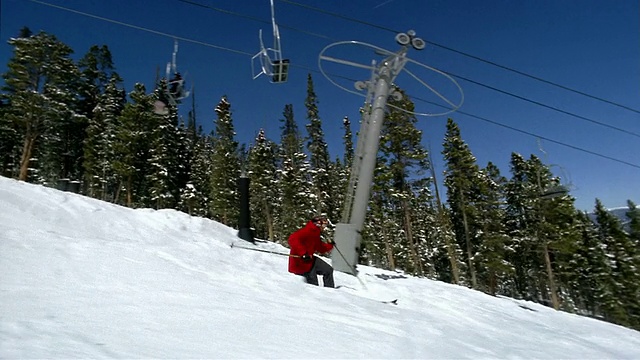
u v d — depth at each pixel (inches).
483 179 1253.1
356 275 369.4
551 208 1171.9
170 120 1364.4
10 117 1175.0
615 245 1475.1
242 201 509.7
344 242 380.2
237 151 1557.6
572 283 1455.5
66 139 1469.0
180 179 1499.8
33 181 1353.3
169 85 284.0
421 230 1567.4
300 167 1572.3
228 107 1553.9
